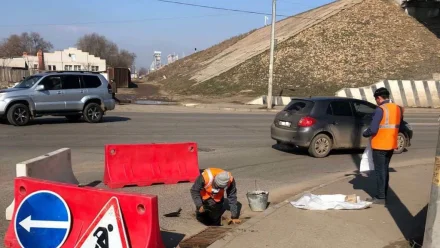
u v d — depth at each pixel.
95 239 4.29
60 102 16.30
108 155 7.73
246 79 40.47
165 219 6.11
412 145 13.74
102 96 17.36
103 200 4.35
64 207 4.46
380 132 6.52
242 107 29.38
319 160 10.85
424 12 48.03
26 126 15.57
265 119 21.36
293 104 11.89
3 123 16.31
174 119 19.97
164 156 8.16
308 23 50.03
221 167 9.69
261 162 10.41
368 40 43.47
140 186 7.84
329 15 49.66
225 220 6.10
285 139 11.53
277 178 8.79
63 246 4.43
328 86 35.75
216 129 16.50
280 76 39.09
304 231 5.32
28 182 4.61
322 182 8.48
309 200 6.46
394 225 5.57
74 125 16.30
